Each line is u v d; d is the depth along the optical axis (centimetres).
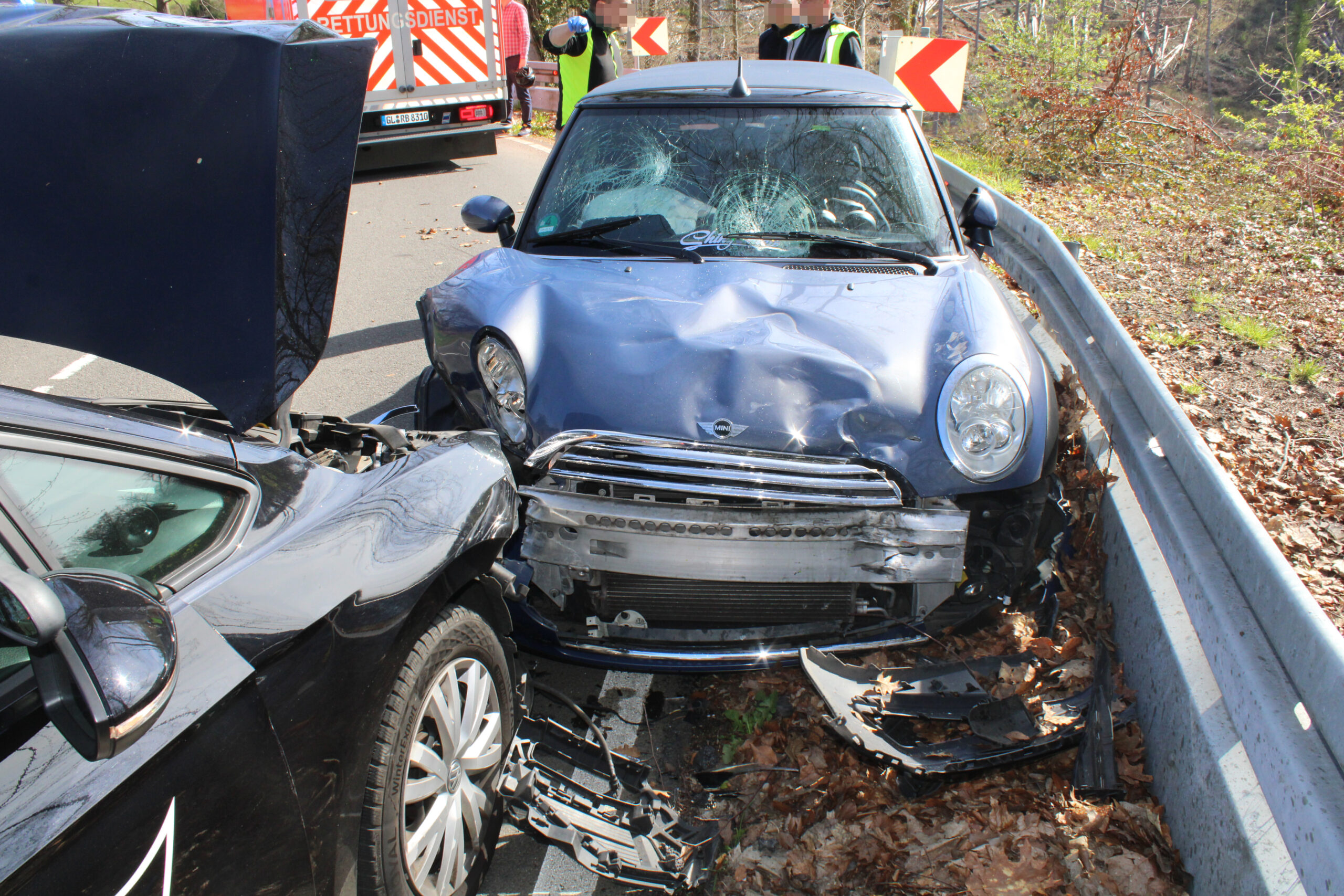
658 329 293
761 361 278
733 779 261
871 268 339
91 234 187
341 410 508
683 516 261
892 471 263
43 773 134
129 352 186
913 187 370
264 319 183
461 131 1234
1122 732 261
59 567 149
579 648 275
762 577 262
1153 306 677
